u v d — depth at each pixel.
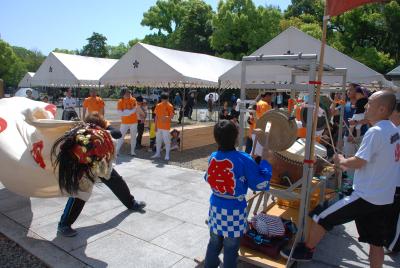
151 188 6.10
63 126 3.87
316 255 3.79
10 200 5.27
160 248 3.83
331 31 31.33
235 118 9.67
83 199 3.97
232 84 12.79
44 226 4.34
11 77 53.88
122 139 9.05
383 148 2.78
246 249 3.41
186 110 20.81
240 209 2.72
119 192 4.78
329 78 8.79
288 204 4.61
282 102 13.03
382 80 8.42
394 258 3.85
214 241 2.87
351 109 7.35
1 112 4.53
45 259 3.54
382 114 2.87
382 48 29.64
